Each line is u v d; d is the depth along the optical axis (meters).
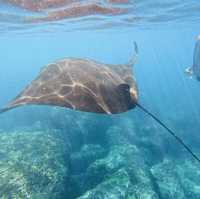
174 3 19.19
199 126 22.81
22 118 25.88
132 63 6.72
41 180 8.46
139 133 19.72
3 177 8.04
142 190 9.16
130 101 4.41
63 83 4.45
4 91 50.19
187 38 58.50
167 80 88.69
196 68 6.03
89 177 10.78
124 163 11.20
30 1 15.09
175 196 12.01
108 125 19.50
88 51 113.38
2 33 30.94
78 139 17.67
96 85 4.58
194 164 17.23
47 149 10.44
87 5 17.22
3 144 11.23
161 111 29.05
